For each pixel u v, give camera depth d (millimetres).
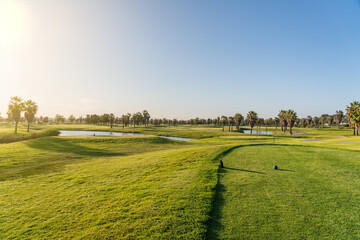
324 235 6910
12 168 21562
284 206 9039
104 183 14719
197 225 7723
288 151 23578
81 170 19844
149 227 7887
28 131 81625
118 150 36562
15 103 67250
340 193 10367
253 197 10070
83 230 8219
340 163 16828
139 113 198125
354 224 7527
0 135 59625
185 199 10031
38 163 24188
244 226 7570
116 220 8695
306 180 12477
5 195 13414
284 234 7004
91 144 42156
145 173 16547
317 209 8719
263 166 16172
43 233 8320
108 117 185625
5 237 8195
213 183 12109
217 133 94750
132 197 11117
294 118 100000
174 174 15047
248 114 120062
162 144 45688
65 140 45344
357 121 71625
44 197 12703
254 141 47281
